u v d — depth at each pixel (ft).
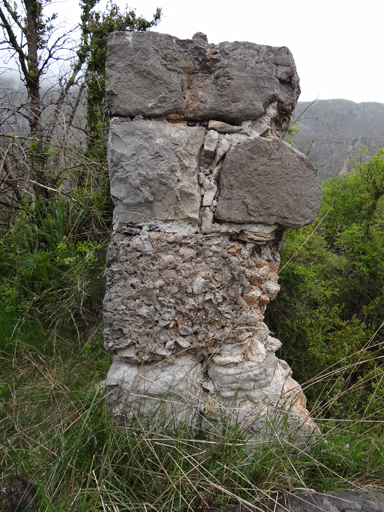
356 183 25.45
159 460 5.49
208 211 6.27
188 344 6.50
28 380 8.59
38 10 17.46
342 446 6.88
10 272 12.74
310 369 13.98
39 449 6.14
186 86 5.93
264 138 6.04
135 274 6.25
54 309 11.33
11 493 5.19
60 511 4.91
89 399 7.31
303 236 15.70
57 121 15.53
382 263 18.57
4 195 15.58
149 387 6.45
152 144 5.88
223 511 5.39
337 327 16.52
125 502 5.36
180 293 6.33
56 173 16.57
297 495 5.74
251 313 6.69
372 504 5.66
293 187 6.27
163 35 5.70
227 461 5.86
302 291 15.42
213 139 6.01
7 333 10.16
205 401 6.75
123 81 5.75
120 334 6.42
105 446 5.66
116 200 6.17
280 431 6.44
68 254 12.72
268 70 6.02
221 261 6.42
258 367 6.81
